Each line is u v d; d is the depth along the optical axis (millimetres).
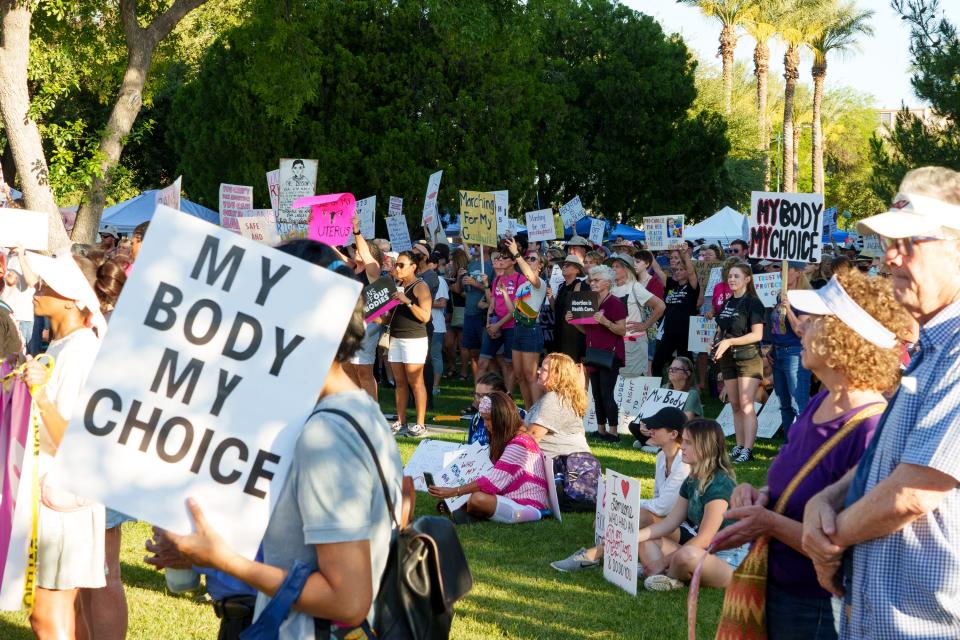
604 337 10906
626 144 31562
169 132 29359
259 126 24172
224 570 2262
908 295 2559
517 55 25766
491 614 5391
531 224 16328
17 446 3861
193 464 2283
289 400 2314
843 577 2777
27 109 13867
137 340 2291
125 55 20234
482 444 8172
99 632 4422
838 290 3049
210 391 2301
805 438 3154
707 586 5957
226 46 26250
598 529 6426
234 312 2324
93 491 2248
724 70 49125
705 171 31719
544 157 29375
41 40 18000
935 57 16906
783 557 3129
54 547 3926
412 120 24500
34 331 11992
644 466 9445
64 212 17922
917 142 17234
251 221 12148
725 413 11844
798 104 61656
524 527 7359
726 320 9859
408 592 2584
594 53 32094
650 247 15766
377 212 24250
